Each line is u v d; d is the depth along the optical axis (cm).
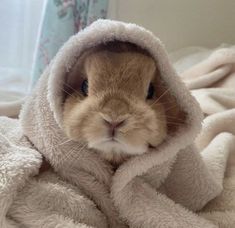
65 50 17
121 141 16
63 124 18
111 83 16
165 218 18
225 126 28
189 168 21
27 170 18
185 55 42
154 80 18
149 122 16
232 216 21
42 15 35
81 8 36
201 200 22
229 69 36
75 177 19
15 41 37
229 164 26
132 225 18
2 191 16
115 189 18
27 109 20
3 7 36
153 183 20
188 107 17
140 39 17
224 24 45
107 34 17
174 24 44
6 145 18
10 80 36
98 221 18
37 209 17
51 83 17
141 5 42
